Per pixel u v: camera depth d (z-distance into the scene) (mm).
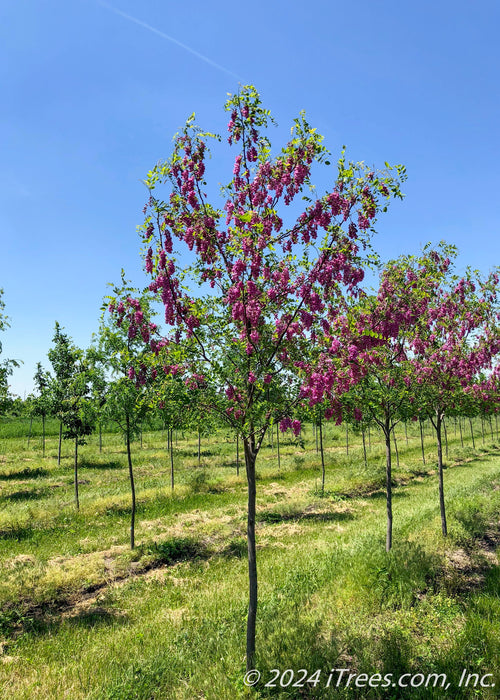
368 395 9211
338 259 5797
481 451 33219
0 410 20453
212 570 10539
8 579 9805
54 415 18516
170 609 8438
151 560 11250
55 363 18766
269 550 11648
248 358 5801
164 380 6633
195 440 40625
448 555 9406
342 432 43938
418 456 30484
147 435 42656
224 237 6121
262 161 6035
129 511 16172
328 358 5977
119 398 12023
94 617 8273
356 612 6973
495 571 8461
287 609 7406
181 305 6176
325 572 8859
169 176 6199
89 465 27203
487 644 5930
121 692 5496
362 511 15734
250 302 5527
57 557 11648
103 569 10727
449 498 15000
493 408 11430
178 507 16688
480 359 10961
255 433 6098
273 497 18438
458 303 10977
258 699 5152
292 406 6176
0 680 6078
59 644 7246
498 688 5027
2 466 26578
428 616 6723
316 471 25172
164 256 5969
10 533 13758
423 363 10375
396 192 6020
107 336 12000
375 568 8156
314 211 5844
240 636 6711
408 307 8992
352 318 7172
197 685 5617
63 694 5586
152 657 6422
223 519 15195
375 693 5105
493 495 15156
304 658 5789
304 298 5836
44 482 22281
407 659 5707
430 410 11398
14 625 8047
